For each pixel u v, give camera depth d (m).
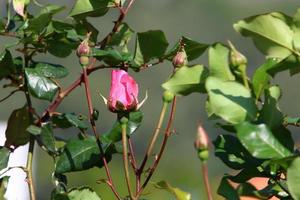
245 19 1.96
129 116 2.09
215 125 2.01
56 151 2.17
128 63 2.19
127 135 2.17
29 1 2.20
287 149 1.93
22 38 2.16
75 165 2.15
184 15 19.81
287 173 1.90
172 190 2.03
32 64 2.20
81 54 2.10
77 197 2.14
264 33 1.96
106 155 2.17
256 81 1.98
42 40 2.19
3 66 2.17
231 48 1.96
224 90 1.95
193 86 2.01
